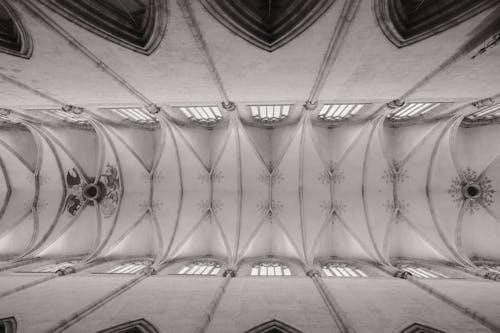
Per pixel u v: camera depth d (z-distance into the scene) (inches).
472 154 595.5
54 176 629.0
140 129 624.1
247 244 626.2
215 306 333.7
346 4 242.2
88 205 638.5
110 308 328.5
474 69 325.4
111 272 506.3
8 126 596.4
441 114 527.5
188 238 638.5
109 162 631.2
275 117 609.6
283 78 364.8
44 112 531.2
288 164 633.0
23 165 618.8
